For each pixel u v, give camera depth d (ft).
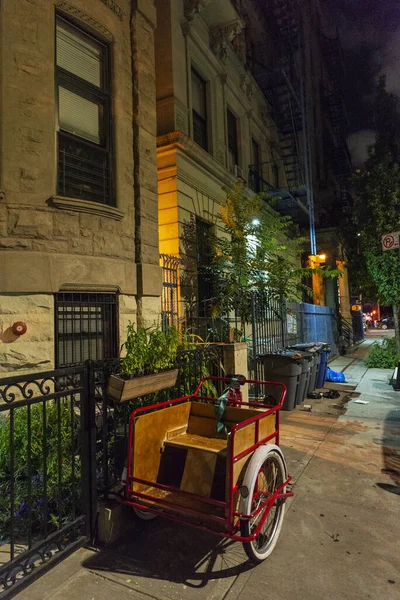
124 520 10.62
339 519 11.41
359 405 25.52
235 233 31.24
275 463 10.64
